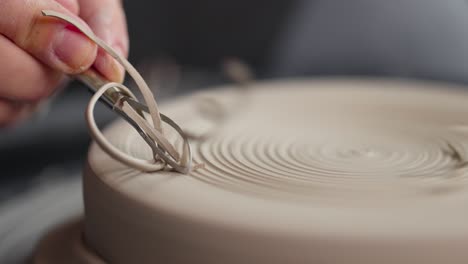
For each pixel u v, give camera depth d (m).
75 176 0.57
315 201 0.27
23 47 0.34
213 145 0.38
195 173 0.32
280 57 1.03
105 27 0.38
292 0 0.99
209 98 0.49
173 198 0.28
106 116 0.77
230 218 0.26
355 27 0.95
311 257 0.24
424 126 0.43
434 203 0.27
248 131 0.43
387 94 0.53
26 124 0.78
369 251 0.24
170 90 0.92
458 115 0.45
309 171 0.33
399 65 0.93
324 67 0.98
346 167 0.34
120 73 0.34
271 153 0.37
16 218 0.47
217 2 1.06
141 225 0.28
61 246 0.37
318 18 0.97
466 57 0.89
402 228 0.24
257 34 1.05
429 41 0.91
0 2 0.33
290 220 0.25
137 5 1.04
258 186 0.30
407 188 0.29
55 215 0.46
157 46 1.08
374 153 0.37
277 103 0.51
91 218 0.33
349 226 0.25
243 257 0.25
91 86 0.33
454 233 0.24
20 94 0.36
